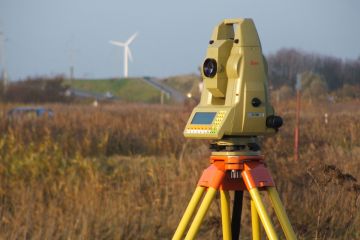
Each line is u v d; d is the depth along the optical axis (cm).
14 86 8512
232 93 548
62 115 2444
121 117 2552
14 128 2111
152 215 1092
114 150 2105
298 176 1111
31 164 1426
